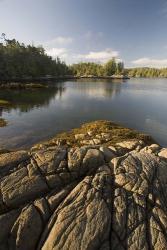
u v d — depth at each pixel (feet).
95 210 30.14
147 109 154.20
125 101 189.47
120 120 121.60
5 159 37.70
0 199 31.27
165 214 31.58
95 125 93.61
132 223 29.58
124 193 33.24
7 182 33.50
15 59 404.98
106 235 28.02
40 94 217.15
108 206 31.07
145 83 455.63
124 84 400.67
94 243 27.04
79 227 28.22
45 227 29.30
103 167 38.68
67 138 77.51
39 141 83.20
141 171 37.83
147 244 27.76
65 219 28.96
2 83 276.21
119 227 28.99
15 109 143.33
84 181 34.78
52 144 72.13
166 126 111.24
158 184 36.17
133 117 129.18
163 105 171.53
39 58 493.77
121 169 37.88
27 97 194.18
